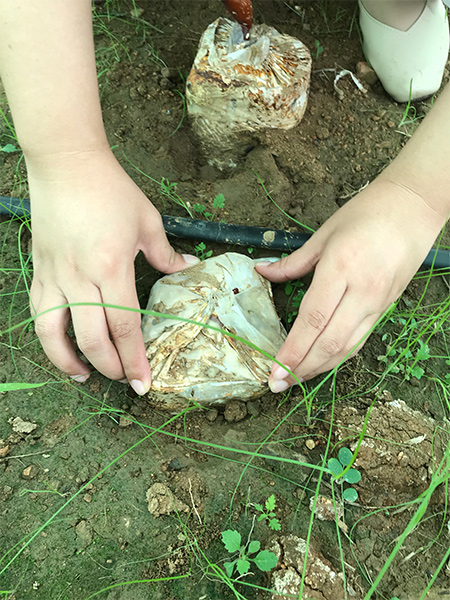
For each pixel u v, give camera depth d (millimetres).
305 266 398
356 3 634
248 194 500
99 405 397
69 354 367
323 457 390
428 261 479
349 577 354
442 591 359
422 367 443
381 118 561
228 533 344
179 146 522
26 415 390
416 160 375
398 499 384
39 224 350
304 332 360
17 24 316
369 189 392
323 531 368
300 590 315
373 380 428
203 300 390
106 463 378
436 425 413
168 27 583
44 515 359
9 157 499
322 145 534
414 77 550
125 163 499
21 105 330
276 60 484
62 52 328
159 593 341
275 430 400
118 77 541
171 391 367
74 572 343
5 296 439
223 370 373
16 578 340
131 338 347
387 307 383
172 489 372
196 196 496
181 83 555
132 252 354
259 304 407
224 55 468
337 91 565
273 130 510
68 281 342
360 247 361
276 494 377
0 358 411
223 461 386
